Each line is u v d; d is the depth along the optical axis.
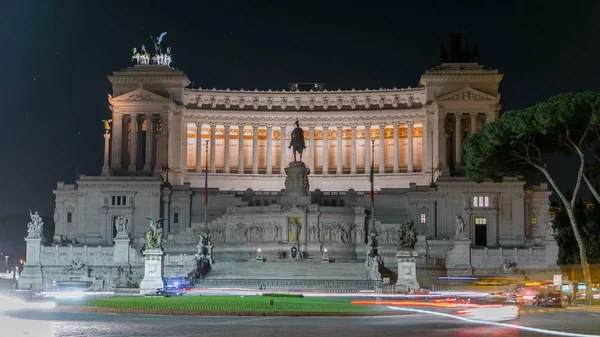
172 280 125.19
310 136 196.00
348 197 174.50
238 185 193.75
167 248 160.75
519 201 167.00
